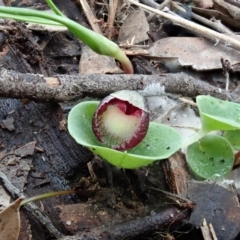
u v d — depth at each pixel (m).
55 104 0.08
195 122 0.09
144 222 0.07
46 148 0.08
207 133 0.08
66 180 0.08
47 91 0.07
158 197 0.07
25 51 0.09
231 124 0.07
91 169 0.08
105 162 0.08
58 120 0.08
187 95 0.09
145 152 0.07
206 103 0.08
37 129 0.08
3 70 0.07
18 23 0.09
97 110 0.07
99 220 0.07
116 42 0.11
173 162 0.08
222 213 0.07
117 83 0.08
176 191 0.07
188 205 0.07
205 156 0.08
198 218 0.07
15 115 0.08
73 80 0.08
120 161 0.07
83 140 0.07
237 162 0.08
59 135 0.08
